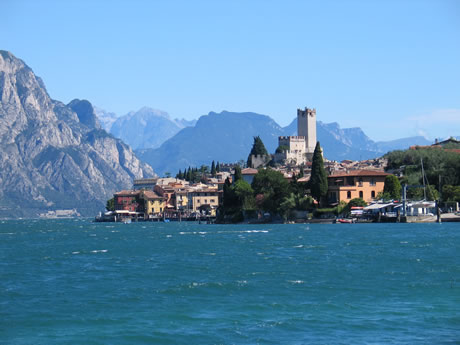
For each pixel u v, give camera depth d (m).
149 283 72.38
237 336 47.69
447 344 44.81
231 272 80.25
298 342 45.84
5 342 47.25
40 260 102.06
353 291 64.44
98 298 63.28
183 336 47.94
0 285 73.25
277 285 68.81
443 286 66.19
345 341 45.91
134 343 46.44
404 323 50.81
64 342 46.91
